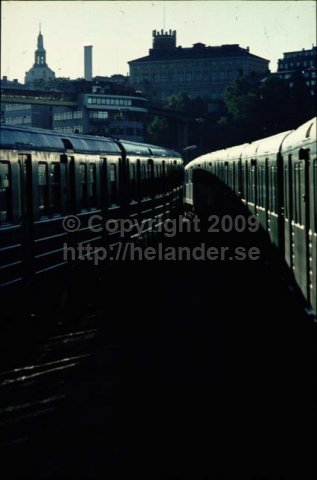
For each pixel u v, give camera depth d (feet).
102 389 32.71
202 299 57.88
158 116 491.72
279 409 29.66
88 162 56.70
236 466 23.63
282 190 53.11
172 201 106.11
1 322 41.91
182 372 35.73
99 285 60.95
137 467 23.59
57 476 22.98
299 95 440.45
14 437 26.68
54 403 30.66
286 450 25.08
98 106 440.45
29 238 44.01
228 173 94.22
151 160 82.99
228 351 40.16
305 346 40.75
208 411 29.50
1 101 405.18
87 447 25.49
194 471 23.24
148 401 30.76
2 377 35.12
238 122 444.55
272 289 59.26
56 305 50.60
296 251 45.68
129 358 38.60
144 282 67.15
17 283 41.96
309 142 38.78
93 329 46.39
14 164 41.19
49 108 504.43
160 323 48.32
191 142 474.08
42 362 37.96
